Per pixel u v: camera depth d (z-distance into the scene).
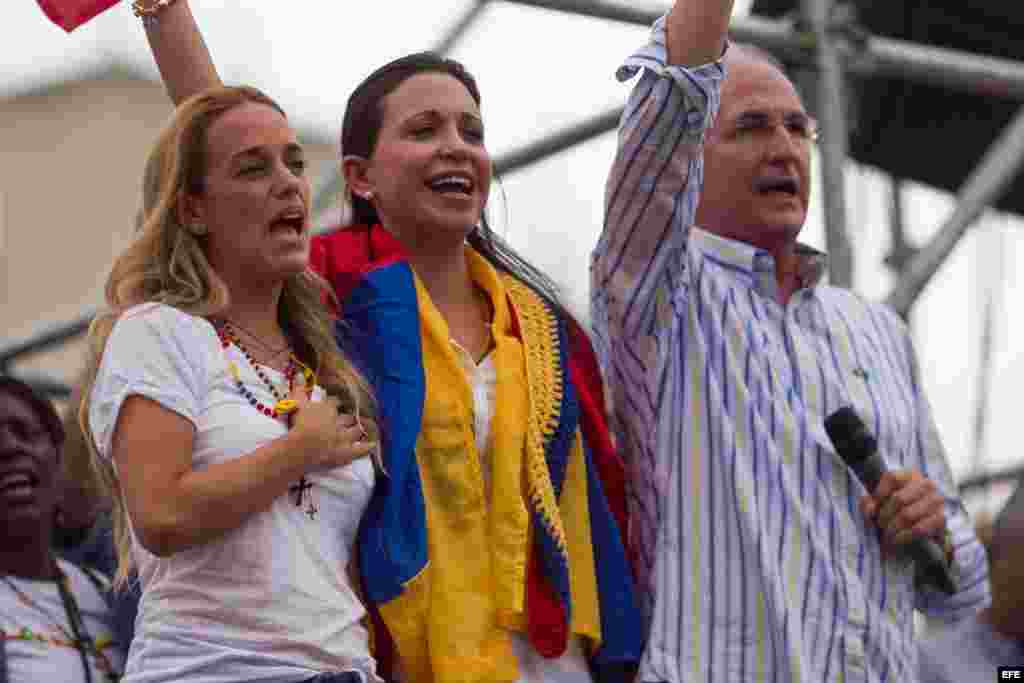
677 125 12.77
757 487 12.72
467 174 12.57
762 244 13.70
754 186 13.65
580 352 12.98
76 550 15.89
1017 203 22.58
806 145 13.88
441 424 11.94
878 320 13.99
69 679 14.45
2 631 14.41
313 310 11.88
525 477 12.09
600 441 12.73
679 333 13.12
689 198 12.88
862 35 17.97
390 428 11.73
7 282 52.06
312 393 11.49
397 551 11.45
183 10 13.17
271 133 11.68
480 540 11.83
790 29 17.70
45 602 14.73
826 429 12.77
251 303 11.66
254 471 10.79
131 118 54.78
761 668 12.38
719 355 13.06
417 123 12.62
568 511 12.43
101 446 11.08
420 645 11.51
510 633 11.87
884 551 12.81
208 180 11.61
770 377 13.07
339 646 10.91
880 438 13.25
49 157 54.06
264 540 10.93
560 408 12.41
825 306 13.73
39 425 15.27
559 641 11.88
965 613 13.58
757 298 13.41
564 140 18.73
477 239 13.15
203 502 10.66
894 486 12.69
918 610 13.80
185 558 10.92
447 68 12.91
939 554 12.81
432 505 11.81
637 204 12.95
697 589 12.55
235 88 11.83
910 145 22.08
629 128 12.91
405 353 12.01
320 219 18.50
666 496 12.80
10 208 53.41
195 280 11.44
